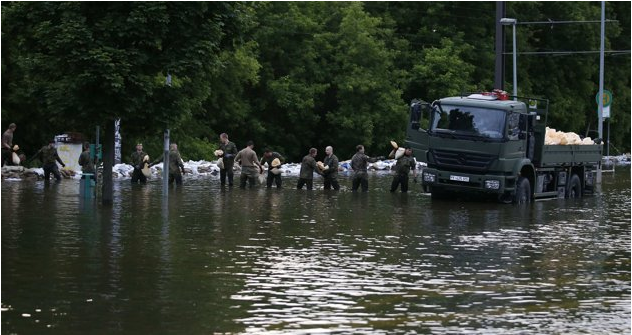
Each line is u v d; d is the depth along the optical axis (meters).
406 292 22.73
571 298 22.34
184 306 20.77
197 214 38.94
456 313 20.50
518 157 47.66
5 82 68.62
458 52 111.00
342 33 105.50
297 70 102.62
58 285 22.84
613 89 136.00
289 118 103.31
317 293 22.45
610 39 134.00
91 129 42.19
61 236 31.08
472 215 41.09
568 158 52.22
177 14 39.28
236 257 27.55
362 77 103.31
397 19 115.94
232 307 20.73
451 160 47.56
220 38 40.31
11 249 28.11
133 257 27.12
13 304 20.73
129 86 39.69
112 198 42.00
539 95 125.81
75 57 38.53
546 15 125.31
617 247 31.25
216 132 101.12
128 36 38.81
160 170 67.06
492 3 118.00
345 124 102.69
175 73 39.38
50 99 39.97
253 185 54.81
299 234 33.06
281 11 104.50
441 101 48.03
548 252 29.80
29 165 69.31
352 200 47.88
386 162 90.19
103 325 18.97
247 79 95.56
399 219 38.72
